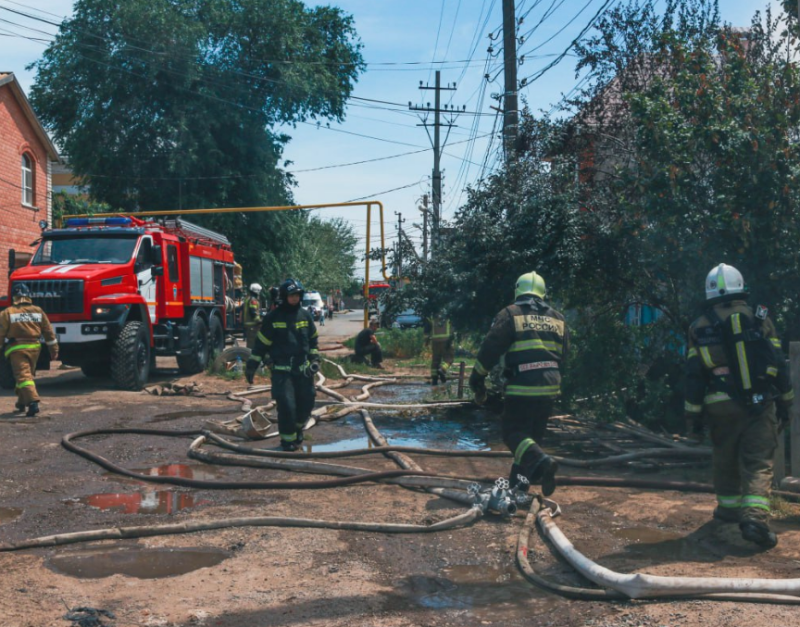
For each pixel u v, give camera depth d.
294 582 4.29
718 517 5.22
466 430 9.63
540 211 9.45
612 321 9.18
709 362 4.89
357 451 7.72
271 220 34.50
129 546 4.95
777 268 7.50
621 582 3.97
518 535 5.09
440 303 10.28
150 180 32.97
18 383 10.21
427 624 3.72
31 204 25.41
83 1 32.19
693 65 8.11
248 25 33.75
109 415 10.53
